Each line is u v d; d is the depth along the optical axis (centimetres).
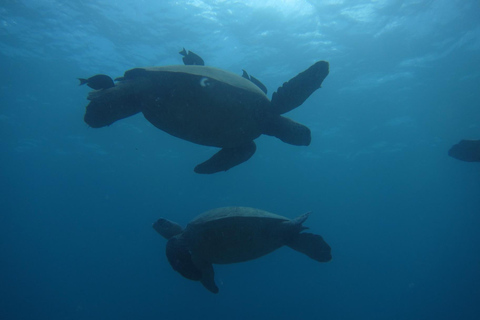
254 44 1719
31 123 2577
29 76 1998
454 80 2073
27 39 1688
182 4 1459
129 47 1747
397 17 1569
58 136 2794
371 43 1739
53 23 1573
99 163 3366
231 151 562
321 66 449
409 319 4525
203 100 404
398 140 3000
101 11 1498
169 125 454
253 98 443
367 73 1995
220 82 407
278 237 508
